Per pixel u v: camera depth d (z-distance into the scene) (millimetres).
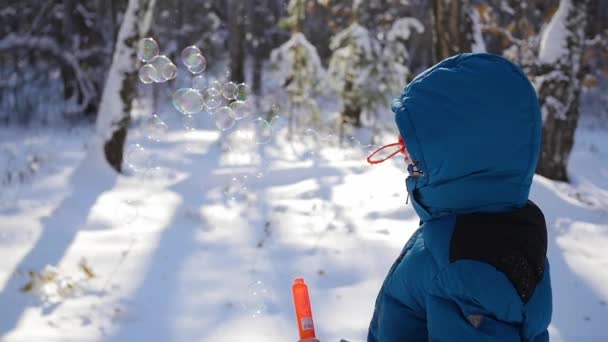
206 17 16172
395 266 1363
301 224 4770
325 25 15125
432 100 1168
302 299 1347
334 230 4617
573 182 6410
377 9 13055
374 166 6637
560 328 3184
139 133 9508
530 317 1143
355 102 9266
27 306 3391
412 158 1204
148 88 14078
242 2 10836
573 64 6266
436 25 6129
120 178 6305
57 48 12141
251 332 3123
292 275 3820
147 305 3428
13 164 7289
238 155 7688
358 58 9211
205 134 9500
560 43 6266
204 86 4582
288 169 6531
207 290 3611
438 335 1176
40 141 9289
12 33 12680
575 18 6293
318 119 9352
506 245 1149
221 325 3195
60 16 12523
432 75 1191
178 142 8594
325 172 6395
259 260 4059
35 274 3703
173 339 3062
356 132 9508
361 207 5156
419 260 1239
